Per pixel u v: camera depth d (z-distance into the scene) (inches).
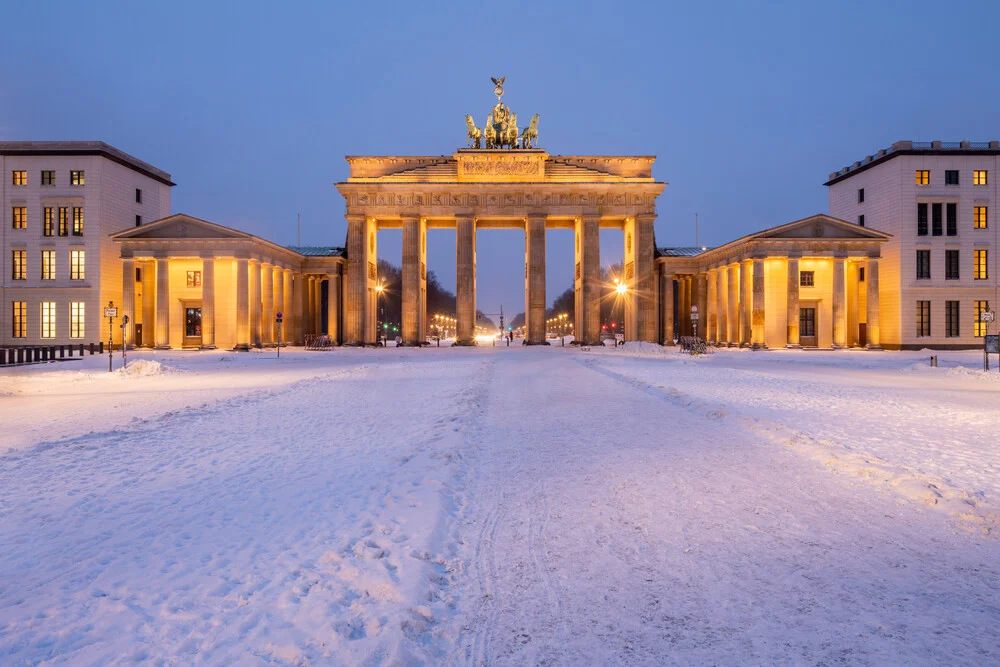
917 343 2775.6
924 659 197.2
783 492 389.1
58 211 2829.7
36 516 358.3
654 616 230.1
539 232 3083.2
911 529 320.5
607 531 322.0
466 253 3075.8
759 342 2731.3
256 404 851.4
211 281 2746.1
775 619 225.6
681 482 414.0
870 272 2738.7
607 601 243.0
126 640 213.0
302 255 3376.0
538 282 3080.7
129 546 307.9
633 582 259.8
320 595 244.7
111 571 276.1
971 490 388.8
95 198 2817.4
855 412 744.3
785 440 538.9
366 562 273.9
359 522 336.2
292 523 340.2
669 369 1459.2
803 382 1148.5
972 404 826.8
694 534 315.6
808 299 2842.0
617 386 1048.2
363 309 3080.7
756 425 605.6
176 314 2910.9
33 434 634.2
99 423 706.8
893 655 199.8
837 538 307.7
